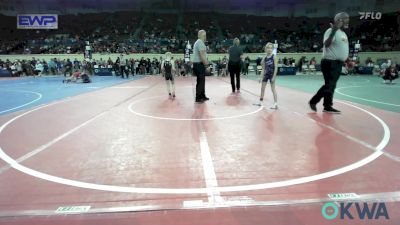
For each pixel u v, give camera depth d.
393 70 18.67
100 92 13.44
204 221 2.77
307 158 4.41
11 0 38.38
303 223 2.73
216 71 28.97
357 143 5.14
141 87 15.80
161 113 7.95
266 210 2.95
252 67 31.20
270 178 3.71
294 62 31.28
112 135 5.78
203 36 9.64
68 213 2.94
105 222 2.78
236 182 3.60
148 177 3.78
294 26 39.78
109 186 3.53
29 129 6.37
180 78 24.22
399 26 33.41
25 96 12.55
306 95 11.79
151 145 5.12
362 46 33.31
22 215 2.91
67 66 27.78
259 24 40.88
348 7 37.12
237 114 7.71
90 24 39.97
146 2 42.22
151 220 2.80
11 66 28.09
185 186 3.51
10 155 4.68
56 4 40.59
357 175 3.78
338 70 7.53
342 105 9.16
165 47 34.56
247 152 4.71
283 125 6.47
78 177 3.80
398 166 4.08
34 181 3.70
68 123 6.88
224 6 42.66
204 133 5.84
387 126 6.37
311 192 3.31
